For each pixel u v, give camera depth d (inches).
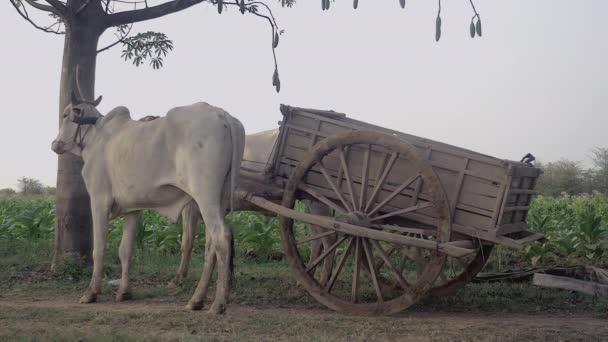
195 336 203.2
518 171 244.5
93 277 277.4
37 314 239.9
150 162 258.8
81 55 346.9
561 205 674.8
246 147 323.0
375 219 260.1
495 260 424.2
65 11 343.9
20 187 1854.1
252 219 490.3
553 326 240.7
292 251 268.1
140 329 217.3
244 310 264.7
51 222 490.9
